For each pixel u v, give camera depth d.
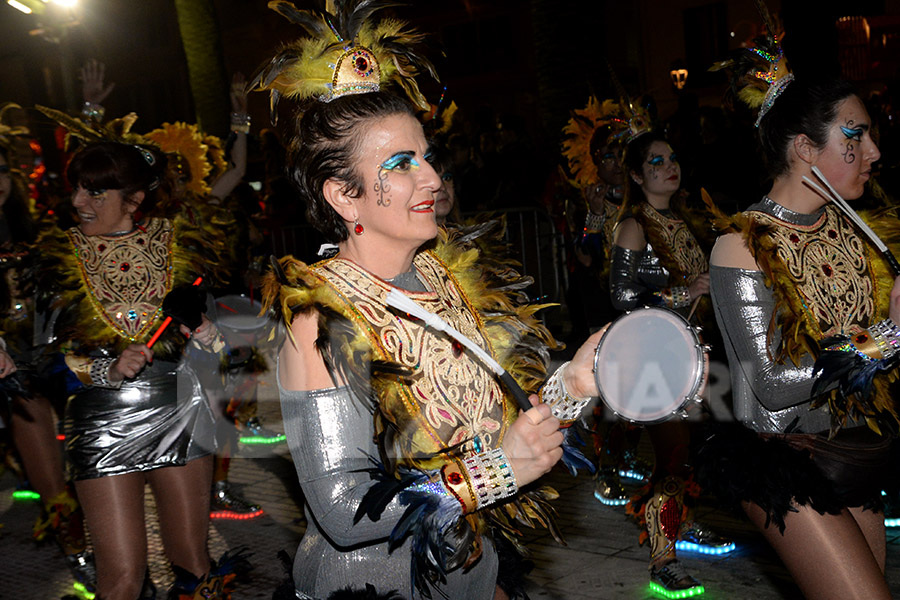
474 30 22.56
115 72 26.20
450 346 2.14
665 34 18.44
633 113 4.95
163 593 4.46
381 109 2.08
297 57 2.14
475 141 11.05
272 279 2.11
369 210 2.09
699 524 4.57
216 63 14.45
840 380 2.56
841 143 2.77
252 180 12.41
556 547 4.61
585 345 2.08
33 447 4.65
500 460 1.97
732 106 3.19
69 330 3.44
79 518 4.68
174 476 3.39
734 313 2.77
